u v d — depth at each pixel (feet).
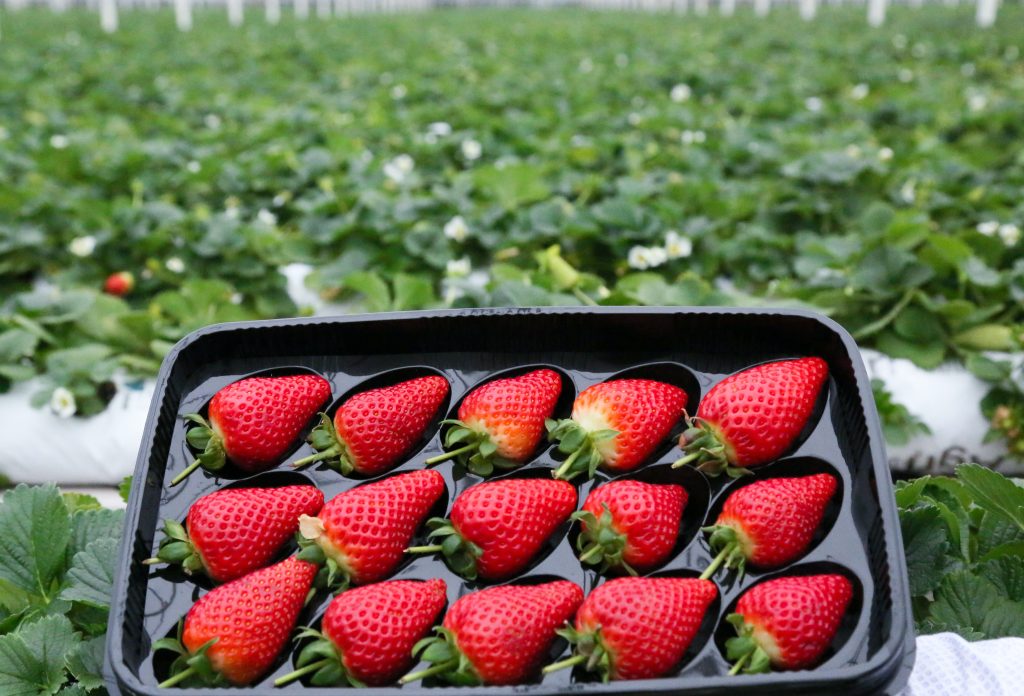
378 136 6.07
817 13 18.28
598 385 1.57
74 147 5.16
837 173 4.15
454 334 1.62
